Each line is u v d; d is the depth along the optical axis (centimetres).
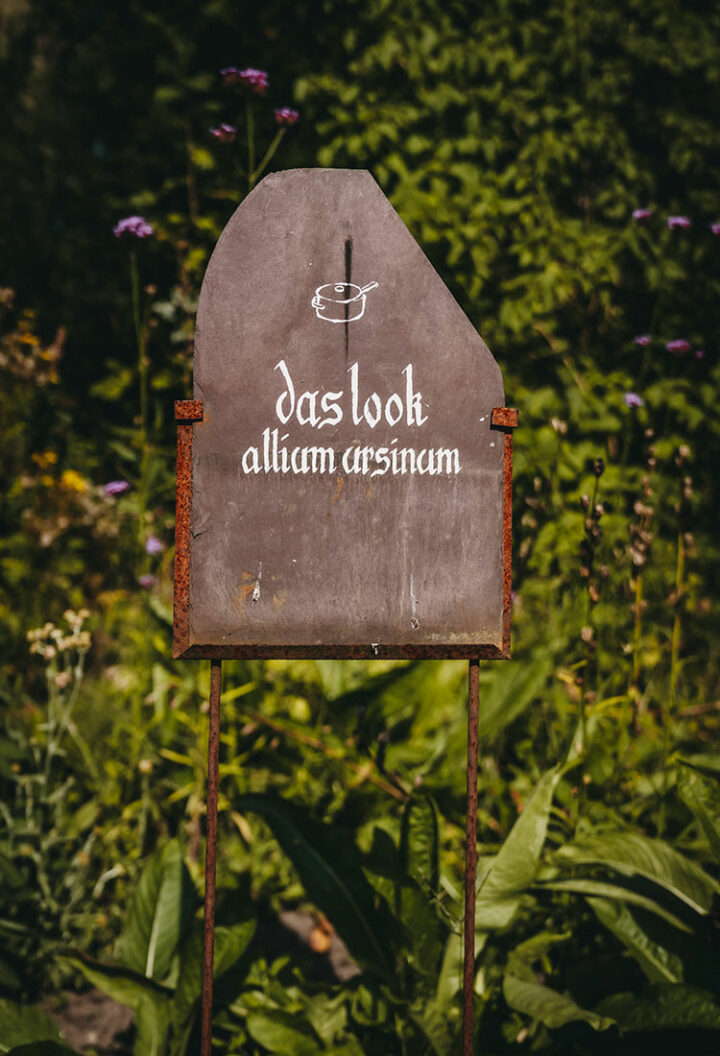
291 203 154
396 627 156
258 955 203
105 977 183
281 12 402
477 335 157
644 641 303
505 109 394
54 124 457
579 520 350
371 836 226
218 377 153
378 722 256
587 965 189
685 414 398
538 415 370
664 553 363
